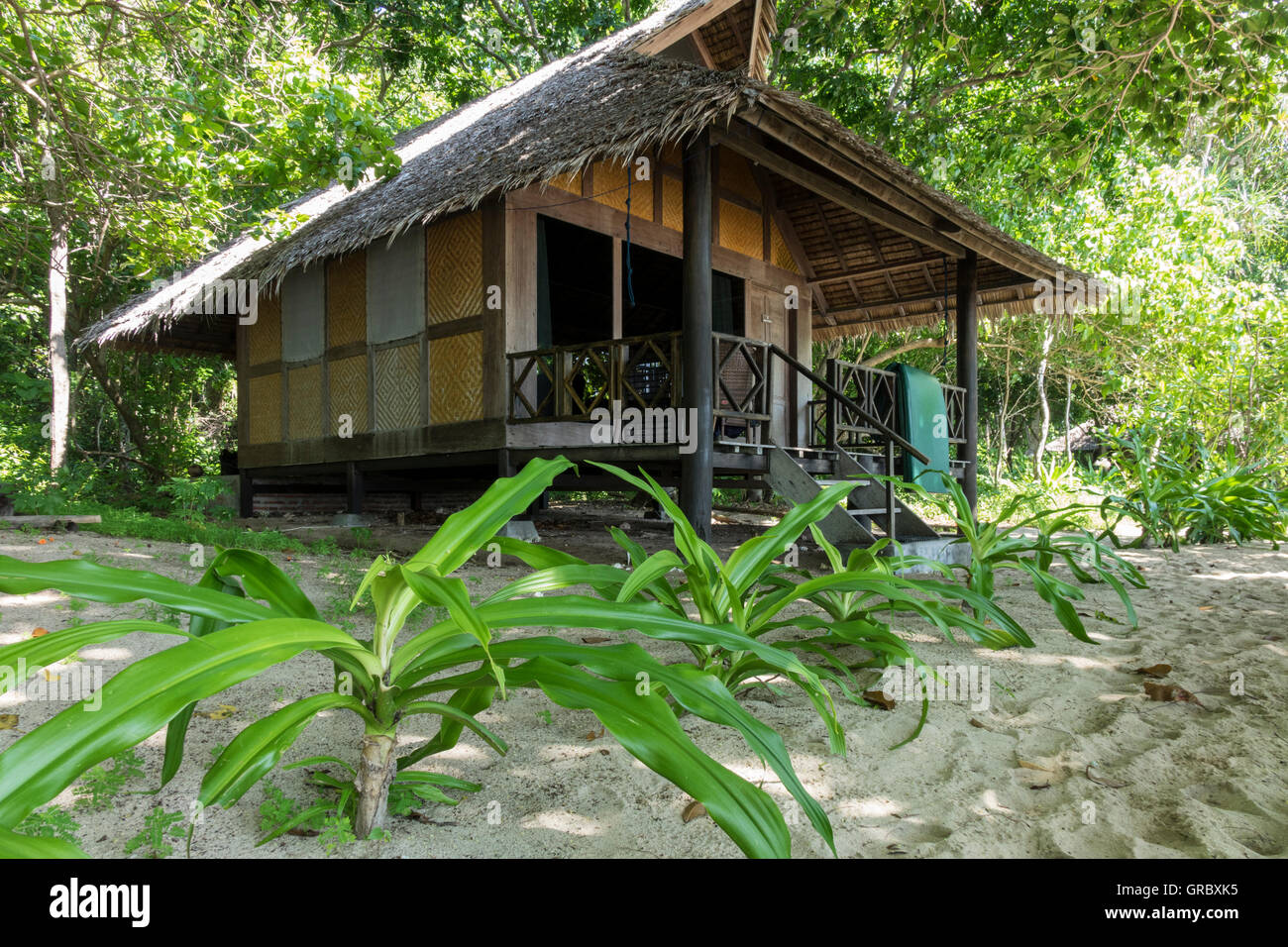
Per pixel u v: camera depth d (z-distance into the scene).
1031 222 12.65
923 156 12.65
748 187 9.03
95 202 6.65
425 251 7.45
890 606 2.98
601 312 11.93
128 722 1.10
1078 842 1.67
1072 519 4.32
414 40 15.73
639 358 5.83
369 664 1.55
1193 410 10.23
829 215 9.12
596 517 10.22
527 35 17.81
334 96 5.07
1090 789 1.92
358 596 1.56
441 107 19.72
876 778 2.00
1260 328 10.44
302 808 1.74
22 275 12.18
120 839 1.59
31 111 5.63
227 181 6.15
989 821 1.77
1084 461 21.28
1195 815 1.77
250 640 1.31
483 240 6.89
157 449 13.81
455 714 1.64
